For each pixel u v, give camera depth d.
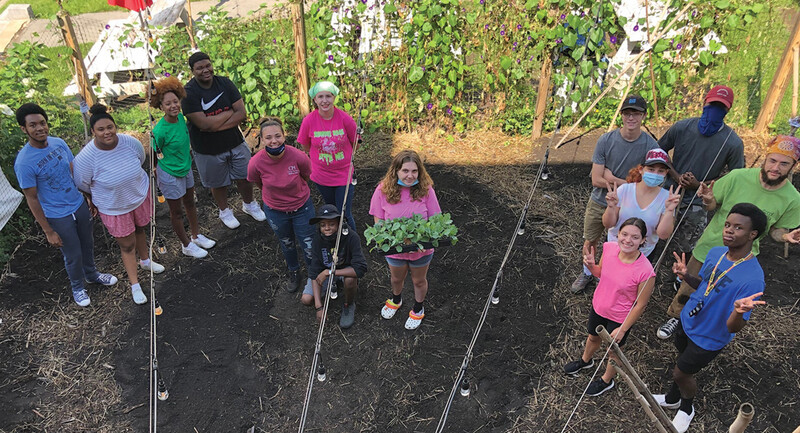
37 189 4.62
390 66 7.83
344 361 4.77
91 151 4.71
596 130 8.09
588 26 7.18
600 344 4.36
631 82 7.32
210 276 5.68
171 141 5.23
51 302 5.32
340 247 4.70
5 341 4.89
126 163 4.83
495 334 5.01
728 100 4.50
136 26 9.32
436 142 7.98
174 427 4.24
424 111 8.26
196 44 8.10
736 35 8.47
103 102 8.82
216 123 5.62
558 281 5.59
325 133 5.34
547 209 6.64
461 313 5.23
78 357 4.78
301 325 5.12
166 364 4.72
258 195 6.98
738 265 3.57
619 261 3.96
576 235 6.21
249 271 5.76
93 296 5.39
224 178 6.04
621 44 8.31
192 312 5.25
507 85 7.91
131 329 5.05
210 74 5.52
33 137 4.48
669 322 4.90
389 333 5.03
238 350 4.86
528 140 7.98
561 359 4.75
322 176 5.59
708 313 3.67
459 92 7.95
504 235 6.23
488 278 5.64
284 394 4.50
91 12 13.73
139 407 4.39
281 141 4.64
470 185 7.09
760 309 5.18
